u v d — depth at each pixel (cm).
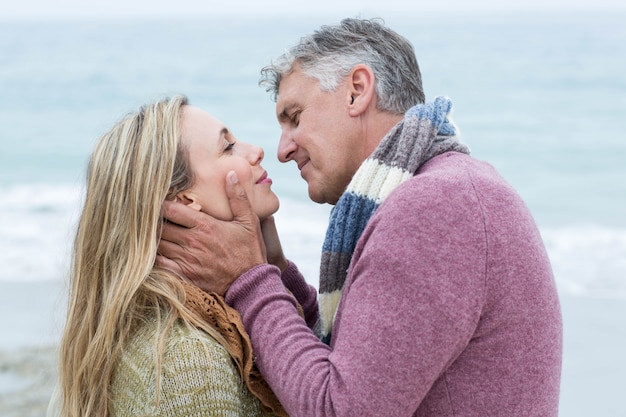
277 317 188
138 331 194
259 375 196
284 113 217
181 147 201
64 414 209
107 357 195
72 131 2108
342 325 175
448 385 175
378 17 223
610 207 1277
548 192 1402
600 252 1016
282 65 214
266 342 186
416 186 176
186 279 200
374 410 165
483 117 2033
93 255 203
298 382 175
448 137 198
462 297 167
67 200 1371
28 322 727
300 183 1301
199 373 183
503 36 3881
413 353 165
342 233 197
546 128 1884
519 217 180
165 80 2864
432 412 177
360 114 208
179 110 206
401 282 168
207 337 189
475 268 169
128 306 195
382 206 182
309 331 187
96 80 2941
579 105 2131
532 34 3969
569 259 987
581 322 739
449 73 2723
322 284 202
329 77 208
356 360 168
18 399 546
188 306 194
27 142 1966
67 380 207
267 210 212
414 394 167
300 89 212
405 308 167
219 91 2489
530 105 2162
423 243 169
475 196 175
